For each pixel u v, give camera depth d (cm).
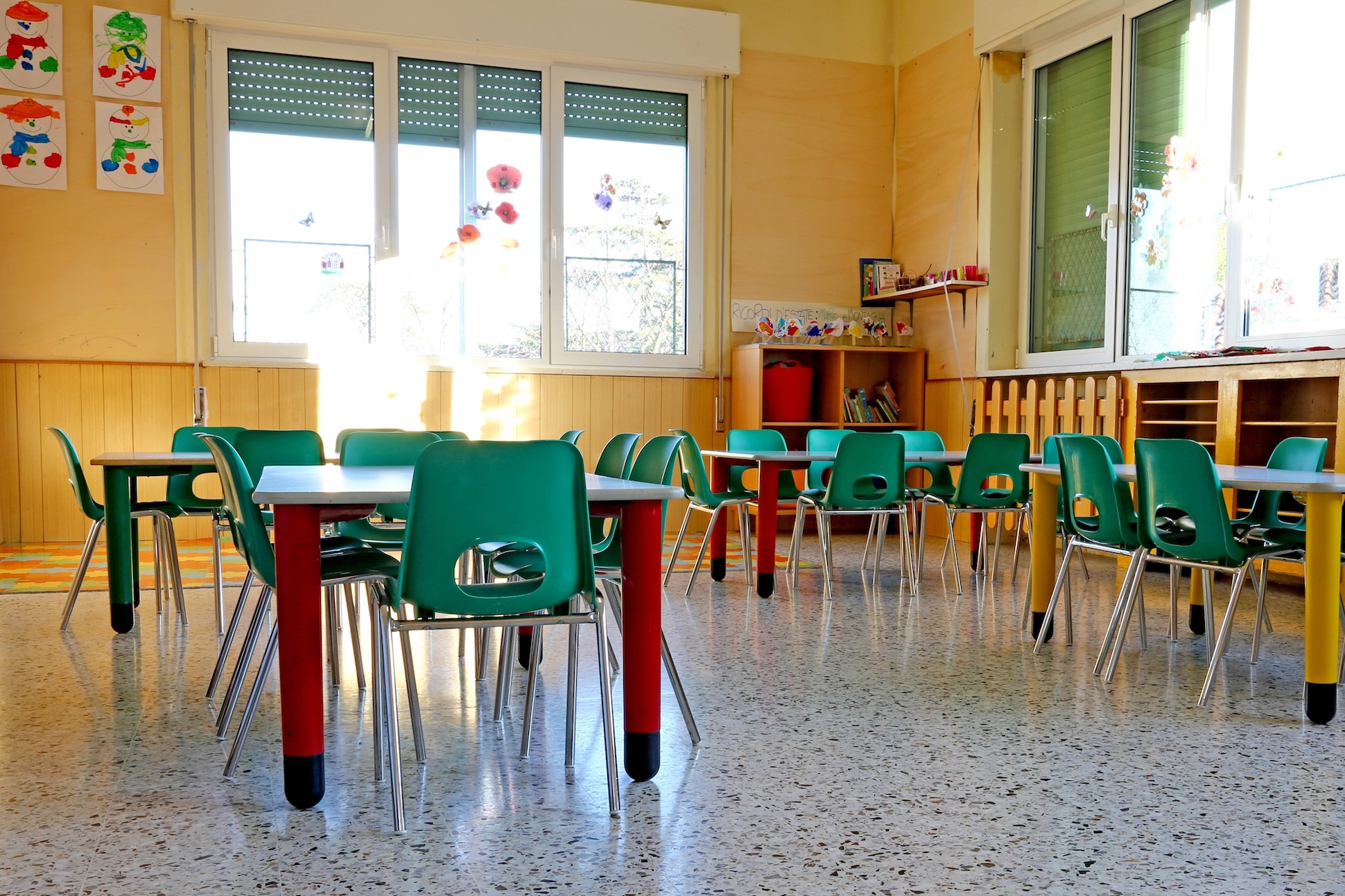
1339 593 264
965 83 665
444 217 649
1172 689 296
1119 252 571
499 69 657
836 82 727
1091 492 327
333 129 627
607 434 682
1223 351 479
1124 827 195
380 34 619
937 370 704
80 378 591
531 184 665
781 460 442
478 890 168
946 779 221
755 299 710
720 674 311
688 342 703
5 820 196
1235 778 222
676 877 173
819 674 312
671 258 698
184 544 608
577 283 678
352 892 167
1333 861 181
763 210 711
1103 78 590
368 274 636
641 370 689
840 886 170
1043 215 641
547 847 185
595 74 673
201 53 602
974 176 658
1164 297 544
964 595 453
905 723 262
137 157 596
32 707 271
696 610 414
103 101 589
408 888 169
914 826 195
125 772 222
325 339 630
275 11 601
